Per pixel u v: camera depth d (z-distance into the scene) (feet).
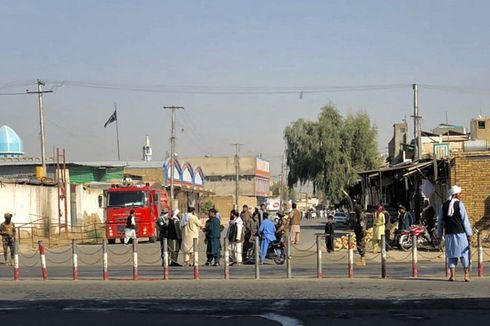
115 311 36.24
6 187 122.52
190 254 70.54
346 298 38.63
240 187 413.18
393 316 32.71
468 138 178.70
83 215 160.04
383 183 113.19
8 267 74.33
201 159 417.90
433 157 95.25
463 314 32.83
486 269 56.49
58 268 70.85
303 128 214.90
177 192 250.16
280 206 331.77
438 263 66.13
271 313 34.40
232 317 33.55
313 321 31.94
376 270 58.29
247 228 72.43
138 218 119.55
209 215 70.28
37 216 134.31
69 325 32.45
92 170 195.62
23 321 33.65
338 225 201.57
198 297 40.73
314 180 212.43
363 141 212.02
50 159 186.70
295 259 75.20
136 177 230.07
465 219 44.68
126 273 61.21
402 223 85.97
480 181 88.07
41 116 177.27
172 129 240.73
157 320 33.24
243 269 63.10
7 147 207.72
